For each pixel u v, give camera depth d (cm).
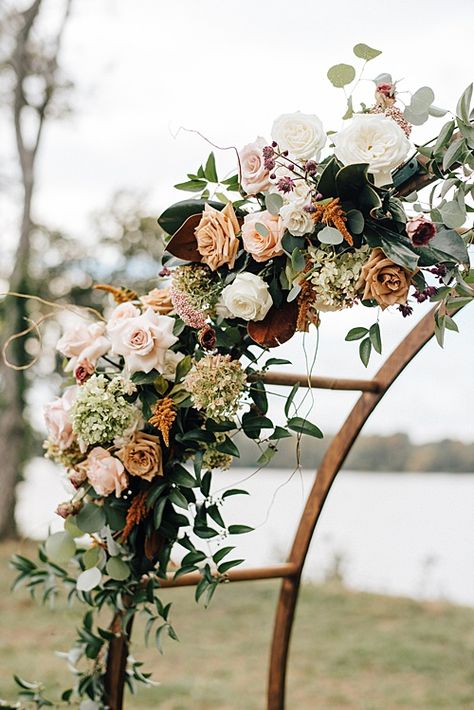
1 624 623
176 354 184
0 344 1002
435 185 161
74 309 204
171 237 175
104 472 180
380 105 162
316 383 212
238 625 655
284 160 165
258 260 163
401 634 627
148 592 196
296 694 502
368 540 780
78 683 211
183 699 489
